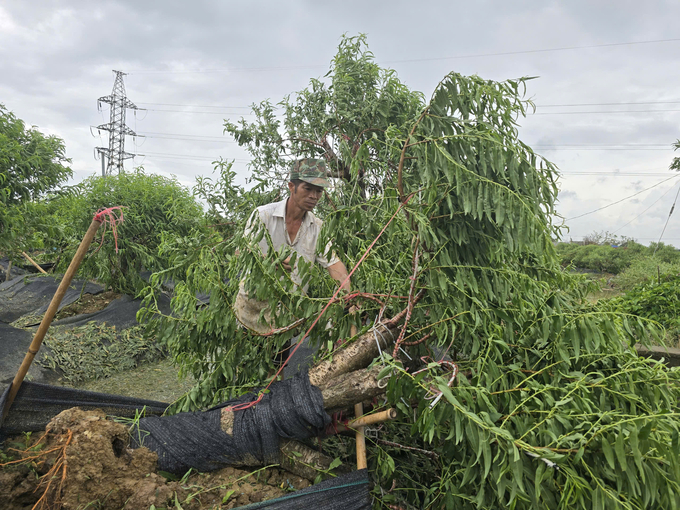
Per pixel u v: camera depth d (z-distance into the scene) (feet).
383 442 7.67
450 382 6.07
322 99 15.67
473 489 6.15
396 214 7.03
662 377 6.15
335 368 7.22
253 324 9.26
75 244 22.29
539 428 5.72
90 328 19.44
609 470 5.34
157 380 16.24
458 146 6.97
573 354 6.86
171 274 9.45
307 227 9.42
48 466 6.29
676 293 21.63
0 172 20.17
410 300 7.29
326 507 6.06
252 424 6.84
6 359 14.73
